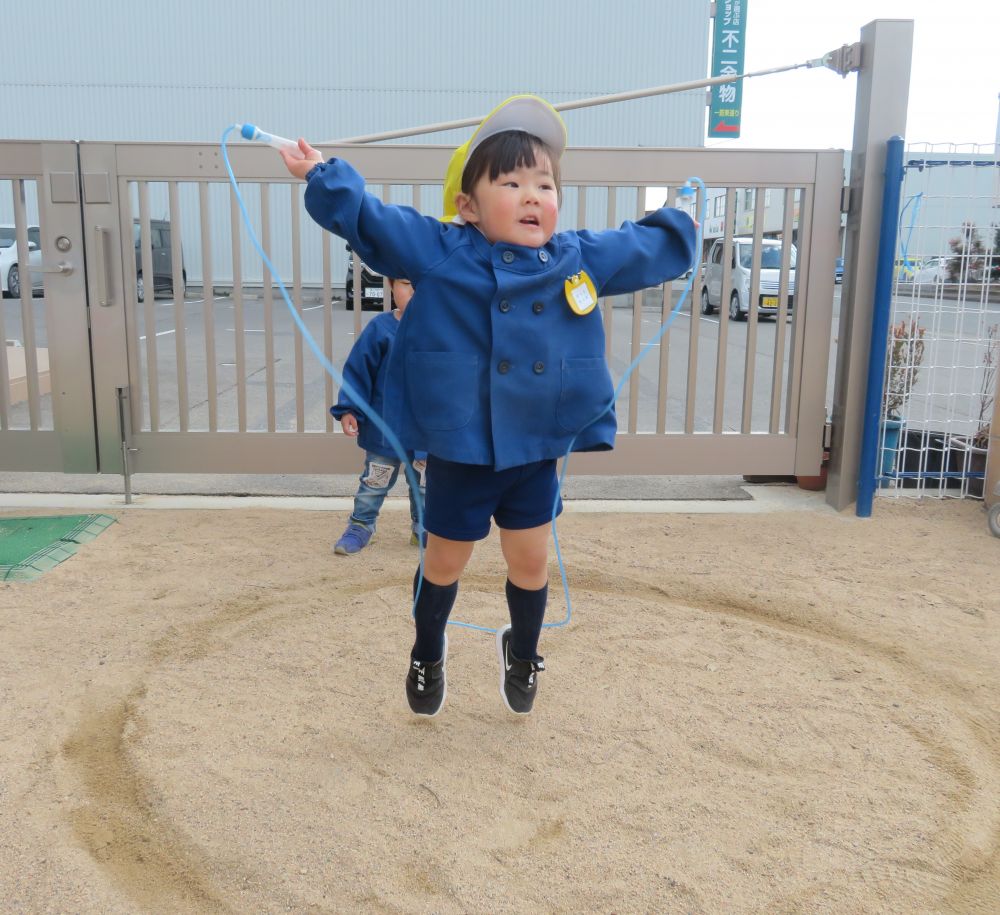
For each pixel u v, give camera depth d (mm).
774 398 4949
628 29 24734
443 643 2555
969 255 5004
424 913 1840
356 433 3734
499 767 2391
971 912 1888
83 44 24859
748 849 2066
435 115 25188
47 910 1819
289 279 22422
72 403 4711
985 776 2387
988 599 3613
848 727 2627
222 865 1976
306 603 3496
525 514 2342
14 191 4559
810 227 4770
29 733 2488
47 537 4125
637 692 2820
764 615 3504
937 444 5410
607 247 2258
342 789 2270
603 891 1913
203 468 4793
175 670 2906
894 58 4492
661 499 5066
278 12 24734
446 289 2107
